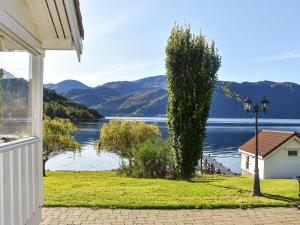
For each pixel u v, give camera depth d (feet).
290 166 90.99
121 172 66.33
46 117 84.79
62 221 23.06
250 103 37.93
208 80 50.80
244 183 50.83
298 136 90.02
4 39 14.89
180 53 50.80
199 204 27.73
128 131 98.73
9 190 14.76
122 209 26.48
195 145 51.19
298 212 26.53
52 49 20.61
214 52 51.37
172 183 43.11
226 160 166.81
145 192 33.76
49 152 83.92
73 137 88.94
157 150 60.49
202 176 76.89
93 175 64.90
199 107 50.62
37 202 19.90
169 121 52.29
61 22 18.70
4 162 14.16
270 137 98.32
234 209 27.14
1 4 13.38
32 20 18.29
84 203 27.48
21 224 16.48
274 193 36.50
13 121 16.37
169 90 51.93
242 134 325.42
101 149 101.04
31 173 18.47
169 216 24.79
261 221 23.91
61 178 51.44
